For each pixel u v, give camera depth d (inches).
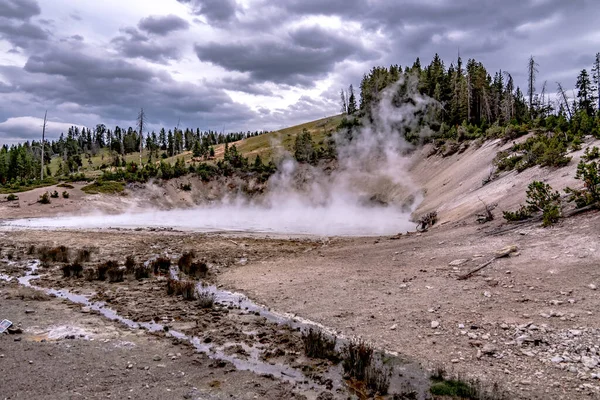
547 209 634.8
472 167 1628.9
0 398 247.4
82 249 916.6
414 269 583.8
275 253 870.4
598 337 312.0
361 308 448.5
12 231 1286.9
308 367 309.4
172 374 290.8
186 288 519.5
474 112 2935.5
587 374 271.4
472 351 323.6
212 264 756.6
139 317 425.7
